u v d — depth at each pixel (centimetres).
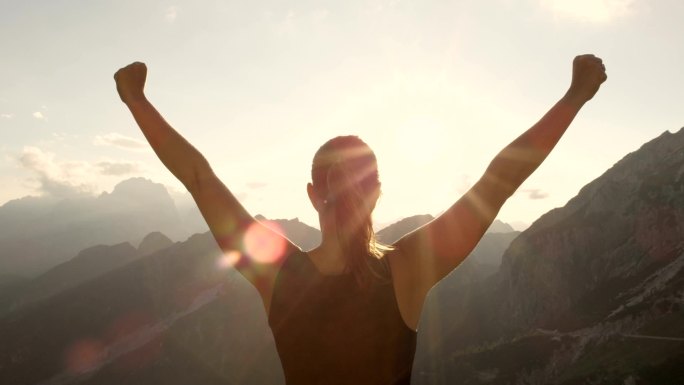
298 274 257
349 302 246
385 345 245
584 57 264
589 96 261
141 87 280
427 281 252
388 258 253
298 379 250
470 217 249
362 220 252
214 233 265
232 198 271
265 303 262
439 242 251
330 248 260
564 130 257
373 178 263
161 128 272
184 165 268
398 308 248
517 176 250
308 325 248
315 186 272
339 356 245
